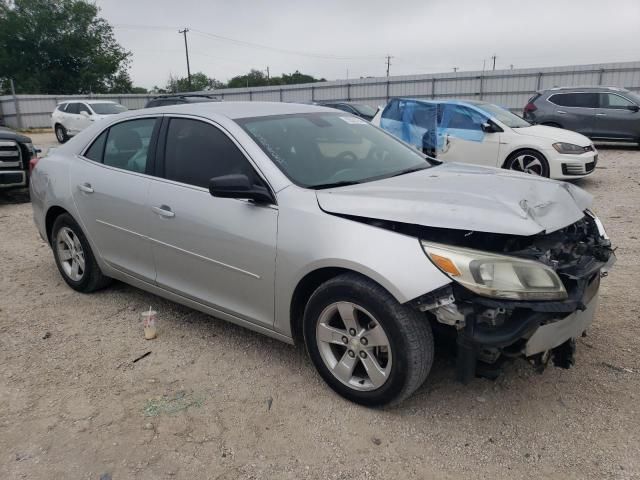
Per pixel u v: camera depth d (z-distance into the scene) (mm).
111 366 3508
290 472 2533
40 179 4805
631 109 14398
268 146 3363
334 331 2967
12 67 55188
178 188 3617
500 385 3176
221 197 3072
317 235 2885
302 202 3016
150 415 2980
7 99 38156
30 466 2600
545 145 9086
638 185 9695
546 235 2951
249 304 3328
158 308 4422
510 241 2693
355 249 2736
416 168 3785
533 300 2529
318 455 2641
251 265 3201
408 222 2686
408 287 2570
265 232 3104
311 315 3023
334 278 2877
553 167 9055
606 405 2957
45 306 4488
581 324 2871
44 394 3197
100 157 4352
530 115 15688
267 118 3676
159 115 3953
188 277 3656
